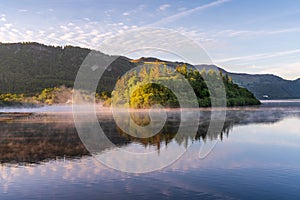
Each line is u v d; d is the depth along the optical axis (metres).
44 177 10.52
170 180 10.09
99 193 9.05
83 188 9.47
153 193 9.05
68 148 15.04
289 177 10.60
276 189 9.49
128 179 10.16
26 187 9.55
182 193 8.96
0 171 11.26
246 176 10.58
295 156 13.76
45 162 12.46
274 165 12.23
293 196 8.86
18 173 11.05
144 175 10.56
